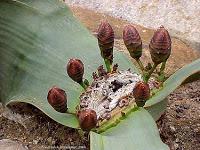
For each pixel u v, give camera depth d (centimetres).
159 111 23
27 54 24
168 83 22
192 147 25
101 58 24
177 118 27
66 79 23
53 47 24
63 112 21
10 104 26
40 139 25
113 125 21
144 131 20
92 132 20
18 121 26
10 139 25
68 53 24
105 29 21
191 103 29
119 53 25
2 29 24
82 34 25
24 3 25
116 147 19
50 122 26
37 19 25
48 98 21
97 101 22
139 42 21
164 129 26
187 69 22
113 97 22
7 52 24
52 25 25
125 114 21
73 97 23
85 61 24
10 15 24
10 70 24
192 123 27
